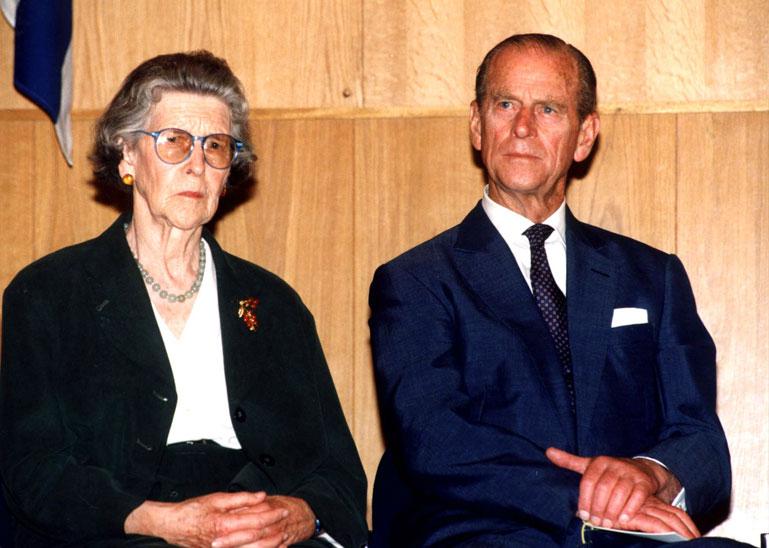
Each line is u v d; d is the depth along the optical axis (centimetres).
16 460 316
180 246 345
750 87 450
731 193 448
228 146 344
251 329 348
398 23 457
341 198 456
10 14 441
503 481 318
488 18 455
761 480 442
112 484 310
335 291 455
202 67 346
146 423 324
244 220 456
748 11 450
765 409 443
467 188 453
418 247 367
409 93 456
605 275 360
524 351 342
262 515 304
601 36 453
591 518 307
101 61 456
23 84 429
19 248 454
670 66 451
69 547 308
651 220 450
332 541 330
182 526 302
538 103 361
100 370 326
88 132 455
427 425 329
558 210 372
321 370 363
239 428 336
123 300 332
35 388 323
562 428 337
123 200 455
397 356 343
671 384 352
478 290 351
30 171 455
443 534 326
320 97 457
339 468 350
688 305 366
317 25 457
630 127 452
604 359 347
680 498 328
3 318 333
